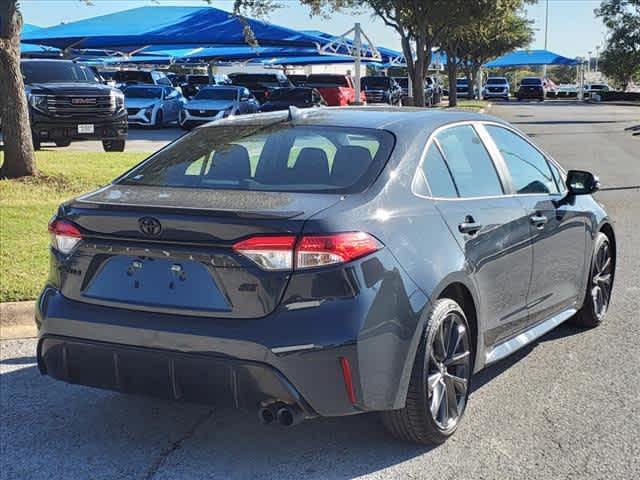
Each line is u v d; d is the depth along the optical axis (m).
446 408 4.22
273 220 3.65
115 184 4.50
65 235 4.04
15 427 4.53
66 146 20.38
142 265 3.85
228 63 45.97
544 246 5.28
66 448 4.27
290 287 3.61
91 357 3.94
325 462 4.07
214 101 28.27
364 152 4.29
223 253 3.66
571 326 6.39
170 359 3.74
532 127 32.59
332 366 3.61
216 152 4.61
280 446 4.27
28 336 6.13
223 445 4.29
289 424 3.69
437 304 4.08
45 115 17.16
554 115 42.91
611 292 7.05
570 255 5.71
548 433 4.40
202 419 4.63
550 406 4.78
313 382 3.61
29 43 26.66
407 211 4.10
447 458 4.10
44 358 4.11
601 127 32.59
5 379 5.26
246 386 3.64
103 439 4.38
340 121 4.68
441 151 4.62
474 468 3.99
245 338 3.59
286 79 38.66
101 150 19.34
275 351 3.57
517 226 4.92
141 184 4.42
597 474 3.93
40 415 4.70
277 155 4.42
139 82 32.84
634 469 3.98
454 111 5.09
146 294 3.82
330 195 3.98
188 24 25.70
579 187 5.69
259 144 4.57
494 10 33.72
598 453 4.16
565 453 4.16
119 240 3.87
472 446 4.24
